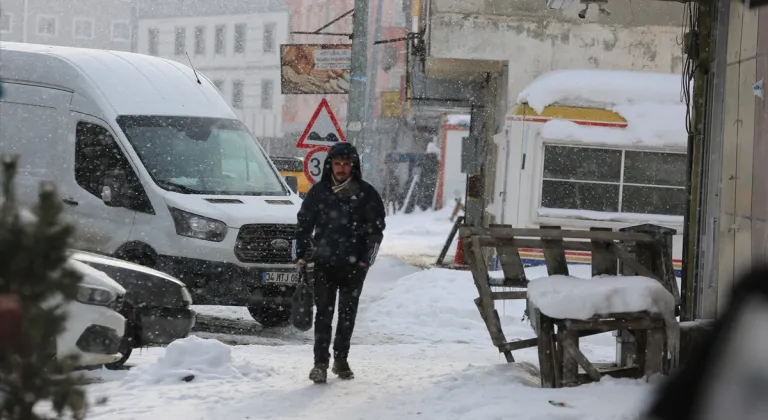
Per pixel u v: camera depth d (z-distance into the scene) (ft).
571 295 33.73
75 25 306.76
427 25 100.53
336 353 39.14
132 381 37.40
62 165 57.11
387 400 34.68
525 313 39.96
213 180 58.39
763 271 9.04
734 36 37.14
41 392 16.29
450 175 250.78
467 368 40.68
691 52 40.11
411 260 115.34
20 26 296.71
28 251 16.26
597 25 92.73
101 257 42.73
